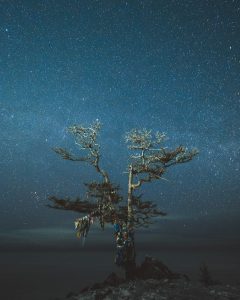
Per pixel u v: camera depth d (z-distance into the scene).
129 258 21.56
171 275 21.45
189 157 22.64
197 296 15.90
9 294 107.25
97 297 16.80
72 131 22.64
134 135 22.67
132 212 22.12
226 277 104.88
